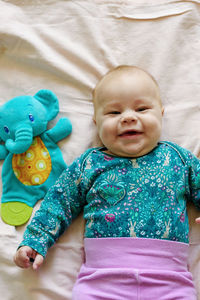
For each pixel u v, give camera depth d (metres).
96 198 0.96
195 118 1.11
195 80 1.14
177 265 0.88
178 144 1.09
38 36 1.19
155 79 1.15
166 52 1.16
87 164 1.01
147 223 0.89
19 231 1.04
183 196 0.97
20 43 1.17
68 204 0.99
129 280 0.85
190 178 0.98
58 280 0.98
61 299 0.97
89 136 1.12
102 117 1.00
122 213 0.91
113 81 1.00
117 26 1.19
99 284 0.87
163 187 0.93
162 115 1.09
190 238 1.00
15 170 1.08
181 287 0.87
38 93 1.13
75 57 1.17
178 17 1.17
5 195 1.06
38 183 1.07
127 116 0.94
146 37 1.18
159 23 1.18
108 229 0.90
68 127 1.11
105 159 1.01
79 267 1.00
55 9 1.20
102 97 1.00
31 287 0.97
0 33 1.16
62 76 1.17
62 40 1.18
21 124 1.05
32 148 1.09
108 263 0.88
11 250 1.01
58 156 1.09
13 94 1.18
